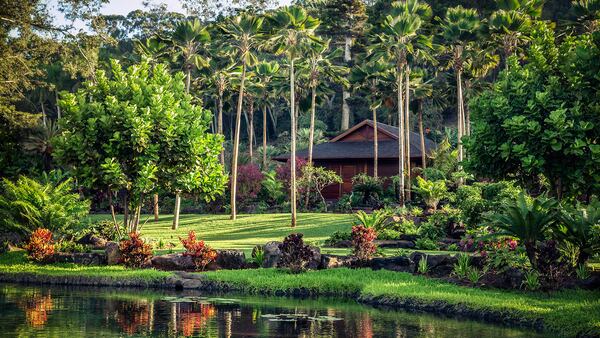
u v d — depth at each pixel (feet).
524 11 164.14
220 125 208.54
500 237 71.41
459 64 171.22
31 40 136.15
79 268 85.71
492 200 107.86
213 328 52.75
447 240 107.55
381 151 203.72
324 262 81.76
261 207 188.55
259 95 216.33
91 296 70.08
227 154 286.25
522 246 70.33
